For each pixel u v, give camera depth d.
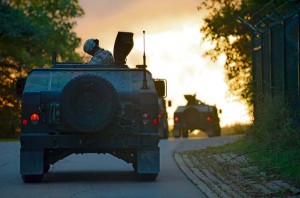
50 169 34.41
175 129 82.69
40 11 102.81
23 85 30.75
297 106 34.53
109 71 29.02
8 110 97.62
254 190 24.05
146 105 28.34
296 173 26.77
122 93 28.34
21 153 28.06
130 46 31.02
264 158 31.27
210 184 26.14
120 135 28.12
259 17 43.59
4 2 92.06
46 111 28.08
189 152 43.50
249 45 64.38
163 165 35.72
